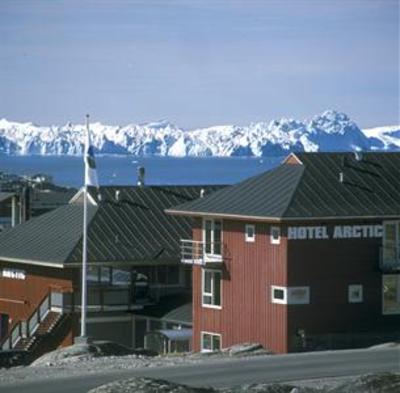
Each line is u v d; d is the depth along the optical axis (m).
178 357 71.69
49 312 114.81
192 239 116.06
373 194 104.56
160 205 124.69
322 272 100.31
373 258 102.62
